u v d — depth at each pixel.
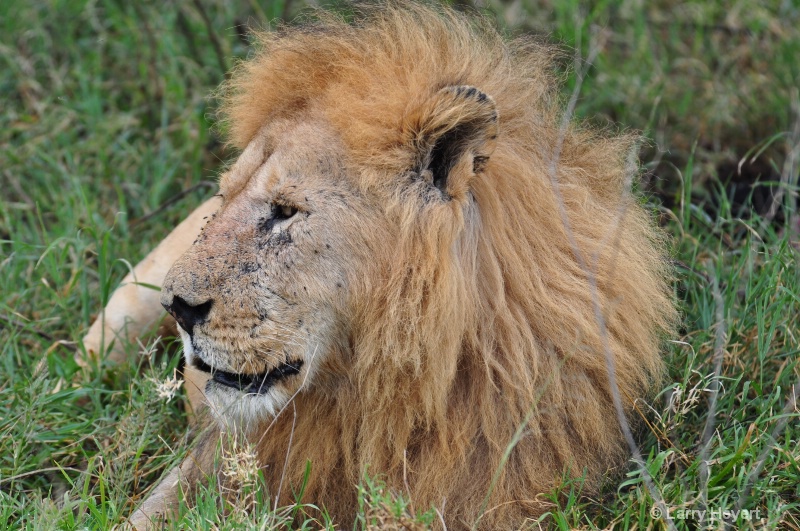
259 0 11.91
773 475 6.44
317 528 6.61
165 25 11.95
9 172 10.72
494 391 6.27
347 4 7.36
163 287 6.14
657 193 9.58
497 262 6.24
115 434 7.22
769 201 10.07
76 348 8.83
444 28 6.64
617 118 11.12
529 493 6.36
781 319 7.66
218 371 6.30
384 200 6.05
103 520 6.19
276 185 6.16
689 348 7.49
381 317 6.09
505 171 6.32
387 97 6.12
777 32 11.41
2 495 6.61
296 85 6.50
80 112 11.40
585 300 6.37
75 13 12.23
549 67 7.23
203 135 10.77
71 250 9.48
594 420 6.41
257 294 6.03
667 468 6.58
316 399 6.49
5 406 7.77
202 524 5.91
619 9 11.96
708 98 11.15
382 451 6.34
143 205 10.53
